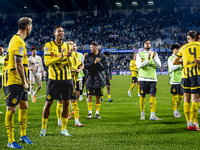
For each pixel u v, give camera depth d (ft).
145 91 17.94
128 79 83.87
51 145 11.08
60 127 15.11
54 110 22.90
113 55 135.74
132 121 17.17
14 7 157.58
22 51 10.61
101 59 18.76
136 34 141.59
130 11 161.27
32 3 156.97
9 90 10.78
